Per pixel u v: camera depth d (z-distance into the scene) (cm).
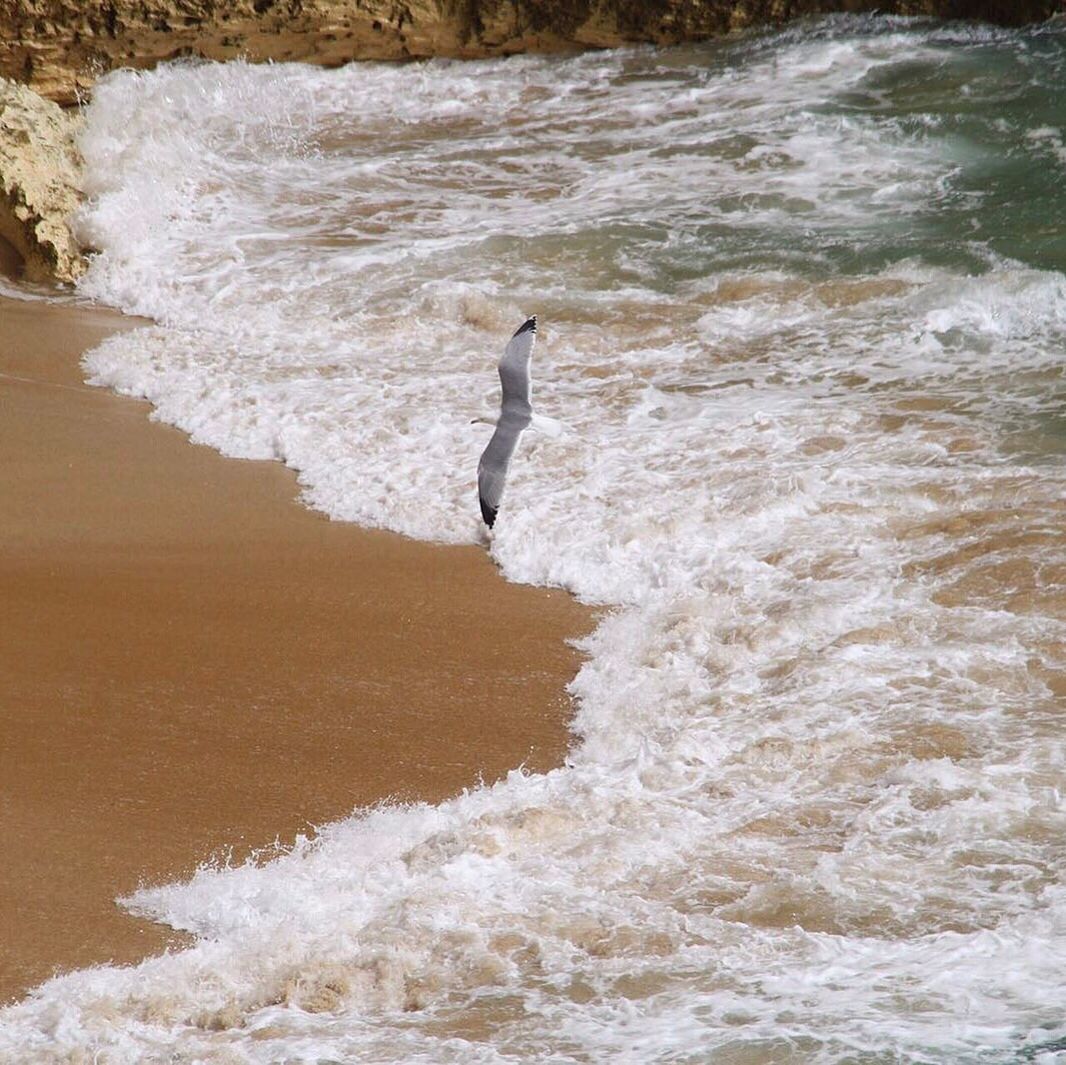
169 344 6200
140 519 4666
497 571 4344
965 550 4078
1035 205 7019
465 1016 2394
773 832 2939
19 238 7200
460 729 3488
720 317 6153
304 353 6097
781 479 4612
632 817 3022
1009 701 3350
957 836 2838
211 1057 2316
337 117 9044
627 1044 2255
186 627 3928
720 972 2459
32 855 2931
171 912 2773
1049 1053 2139
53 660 3712
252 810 3119
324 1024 2417
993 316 5875
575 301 6419
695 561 4238
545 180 7950
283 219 7619
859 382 5453
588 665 3759
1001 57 9019
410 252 7050
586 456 4966
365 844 2992
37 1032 2433
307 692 3616
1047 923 2527
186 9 9431
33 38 9306
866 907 2636
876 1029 2236
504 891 2784
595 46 9825
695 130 8456
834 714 3366
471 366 5894
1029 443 4788
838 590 3953
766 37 9744
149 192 7700
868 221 7031
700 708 3478
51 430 5372
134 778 3219
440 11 9738
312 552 4453
